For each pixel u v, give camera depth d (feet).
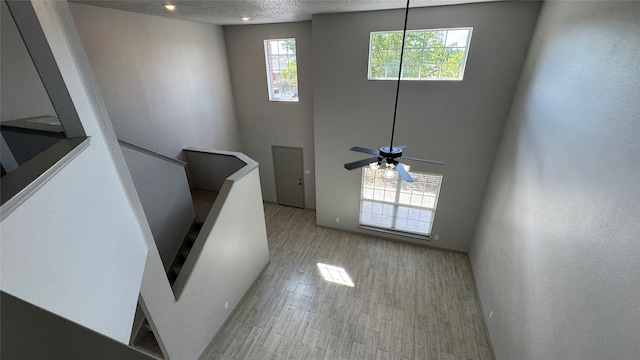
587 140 7.79
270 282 16.39
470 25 13.38
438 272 17.01
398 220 19.54
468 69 14.12
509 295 11.35
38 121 8.24
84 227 5.20
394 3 12.62
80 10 11.78
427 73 15.16
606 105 7.21
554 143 9.51
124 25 13.51
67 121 5.66
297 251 18.99
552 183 9.29
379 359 12.32
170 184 13.51
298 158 22.41
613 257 6.38
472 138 15.38
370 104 16.46
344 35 15.39
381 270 17.24
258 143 22.93
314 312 14.49
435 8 13.57
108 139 6.72
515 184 12.25
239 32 19.61
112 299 5.75
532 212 10.37
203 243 11.71
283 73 20.30
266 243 16.90
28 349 1.34
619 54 6.93
